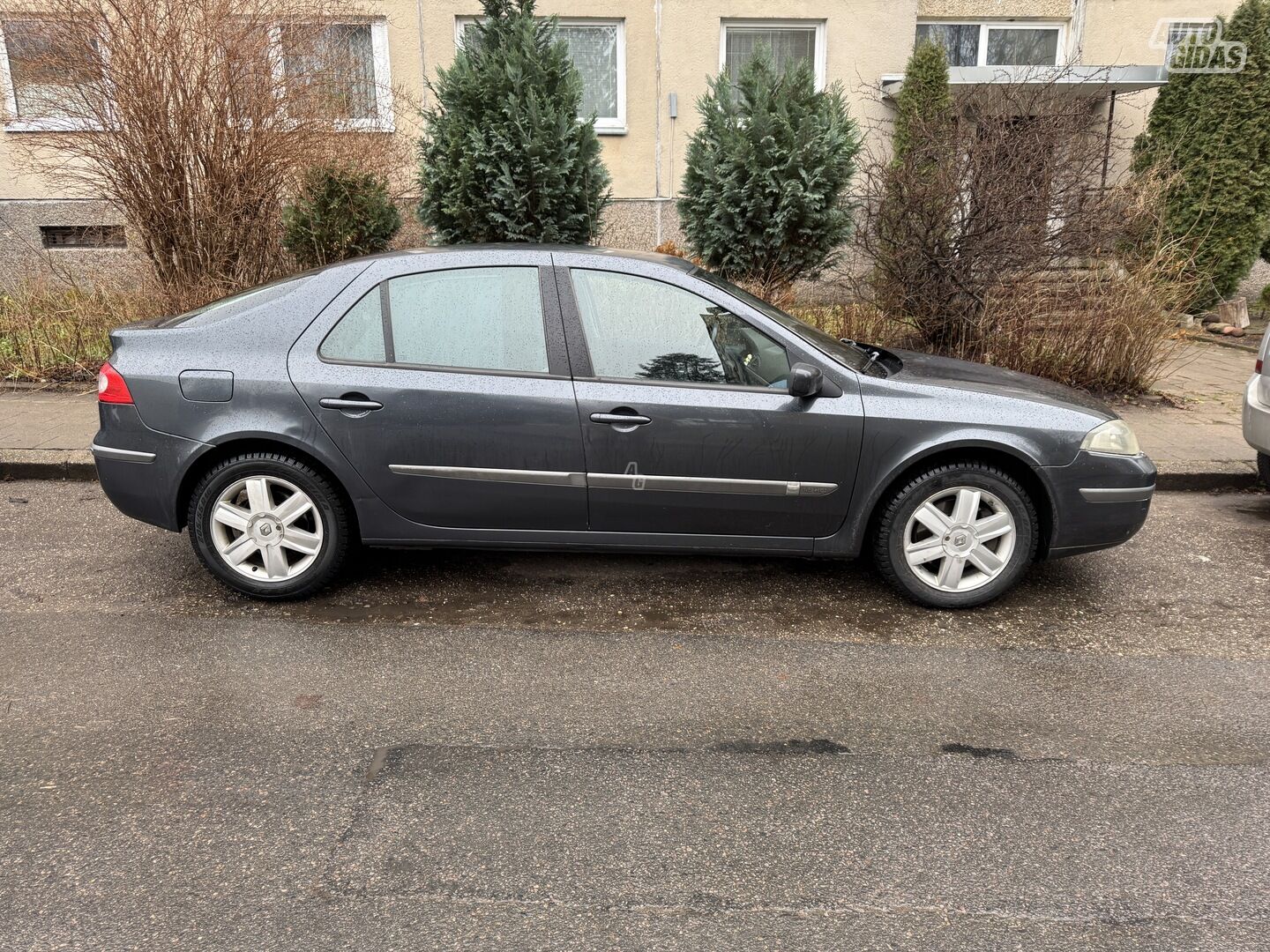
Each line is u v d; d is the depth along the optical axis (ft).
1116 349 24.64
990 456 13.17
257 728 10.10
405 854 8.11
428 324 12.91
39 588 13.82
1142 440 21.50
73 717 10.26
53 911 7.36
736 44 39.24
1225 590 14.40
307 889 7.66
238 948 7.01
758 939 7.16
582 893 7.65
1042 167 23.38
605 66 38.83
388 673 11.42
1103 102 39.27
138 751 9.62
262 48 25.84
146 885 7.68
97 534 16.10
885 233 24.85
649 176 39.73
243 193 26.61
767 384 12.84
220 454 13.03
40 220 37.19
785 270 29.27
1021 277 24.27
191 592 13.76
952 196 23.85
